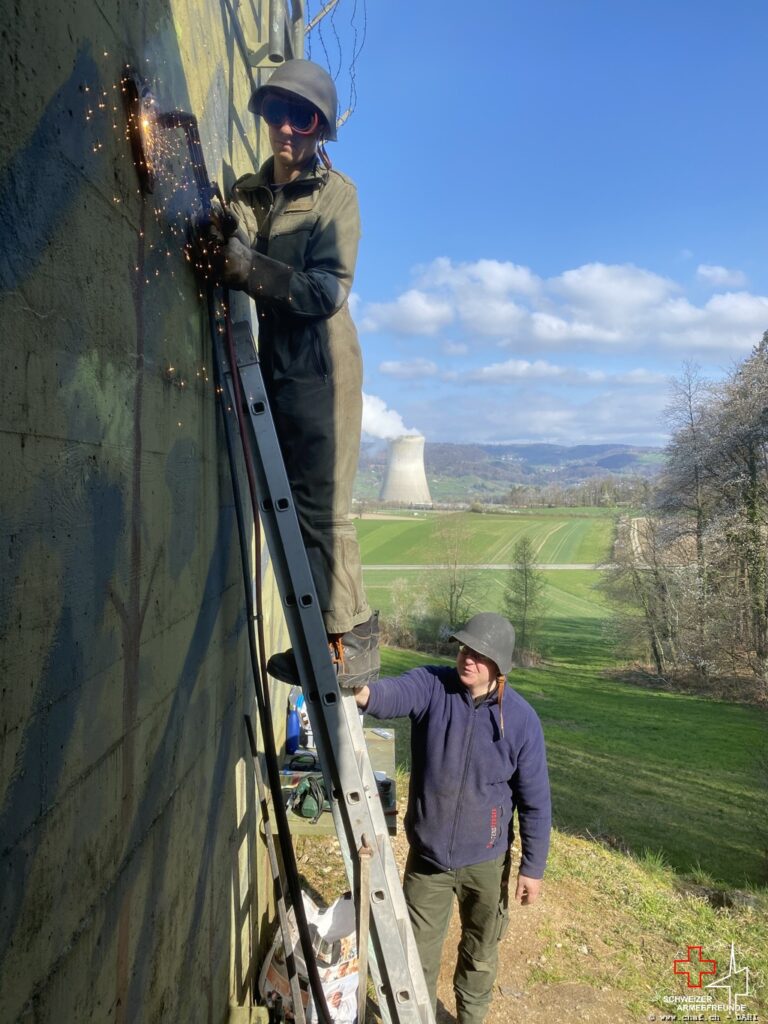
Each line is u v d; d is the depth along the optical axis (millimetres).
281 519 2119
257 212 2373
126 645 1471
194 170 1923
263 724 2393
